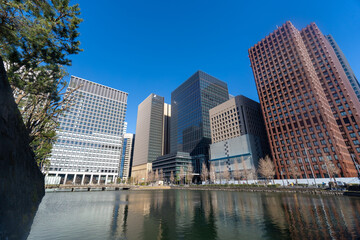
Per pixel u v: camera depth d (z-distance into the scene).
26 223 8.46
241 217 22.73
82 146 146.12
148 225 20.02
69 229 18.62
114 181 153.62
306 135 84.94
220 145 121.44
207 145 140.75
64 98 19.41
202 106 151.62
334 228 16.30
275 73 106.56
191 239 15.34
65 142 139.38
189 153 152.12
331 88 93.25
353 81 143.00
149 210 29.77
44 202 41.66
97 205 36.25
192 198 47.44
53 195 64.06
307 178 75.19
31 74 15.41
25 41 11.74
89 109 157.50
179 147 167.50
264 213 24.33
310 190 47.53
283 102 98.12
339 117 87.06
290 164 85.06
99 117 161.12
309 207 26.75
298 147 85.94
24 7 10.34
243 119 117.62
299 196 41.75
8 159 6.67
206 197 49.00
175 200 43.97
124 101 181.62
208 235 16.22
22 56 12.52
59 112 19.28
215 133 134.25
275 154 94.38
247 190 65.94
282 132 93.88
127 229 18.53
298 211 24.36
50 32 11.98
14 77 13.99
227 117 127.94
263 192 58.00
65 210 30.17
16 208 7.20
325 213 22.22
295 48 99.75
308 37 110.38
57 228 18.97
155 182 151.12
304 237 14.58
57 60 13.79
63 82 18.11
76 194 69.62
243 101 122.69
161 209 30.62
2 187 6.00
